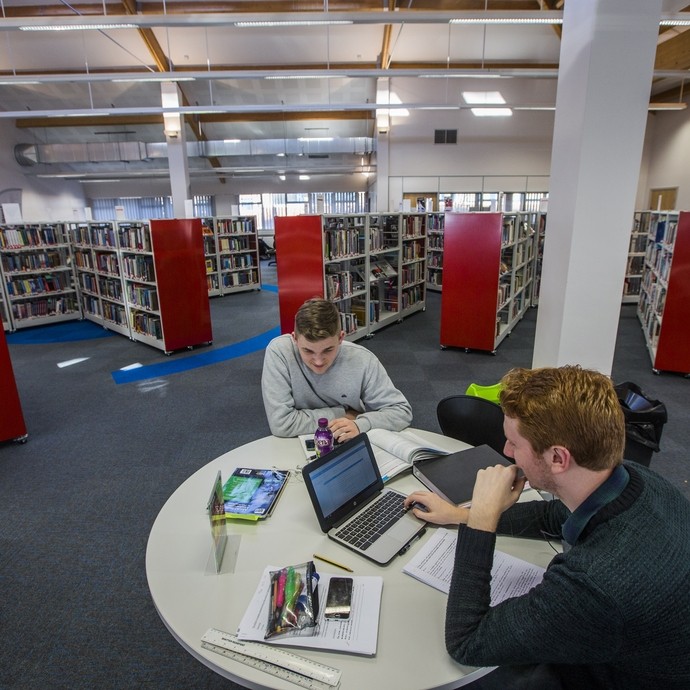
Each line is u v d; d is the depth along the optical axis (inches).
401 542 48.6
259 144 487.2
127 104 459.2
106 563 87.0
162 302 213.9
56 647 69.9
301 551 48.4
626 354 209.9
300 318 67.0
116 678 65.2
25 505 105.4
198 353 223.8
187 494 58.9
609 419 31.7
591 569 29.7
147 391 175.3
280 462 65.8
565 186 132.0
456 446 69.4
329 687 34.6
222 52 387.5
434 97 443.2
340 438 65.4
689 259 170.9
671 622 28.7
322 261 202.7
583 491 33.1
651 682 32.2
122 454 128.3
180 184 444.8
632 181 125.0
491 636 32.8
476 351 219.6
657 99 429.7
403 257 282.2
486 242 203.2
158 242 208.4
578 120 124.8
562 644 30.3
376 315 255.4
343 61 408.8
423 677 35.3
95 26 207.3
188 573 45.8
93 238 263.6
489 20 200.2
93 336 259.0
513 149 463.8
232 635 38.9
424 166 469.1
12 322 267.6
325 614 40.2
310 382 76.3
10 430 132.0
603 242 128.5
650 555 29.4
